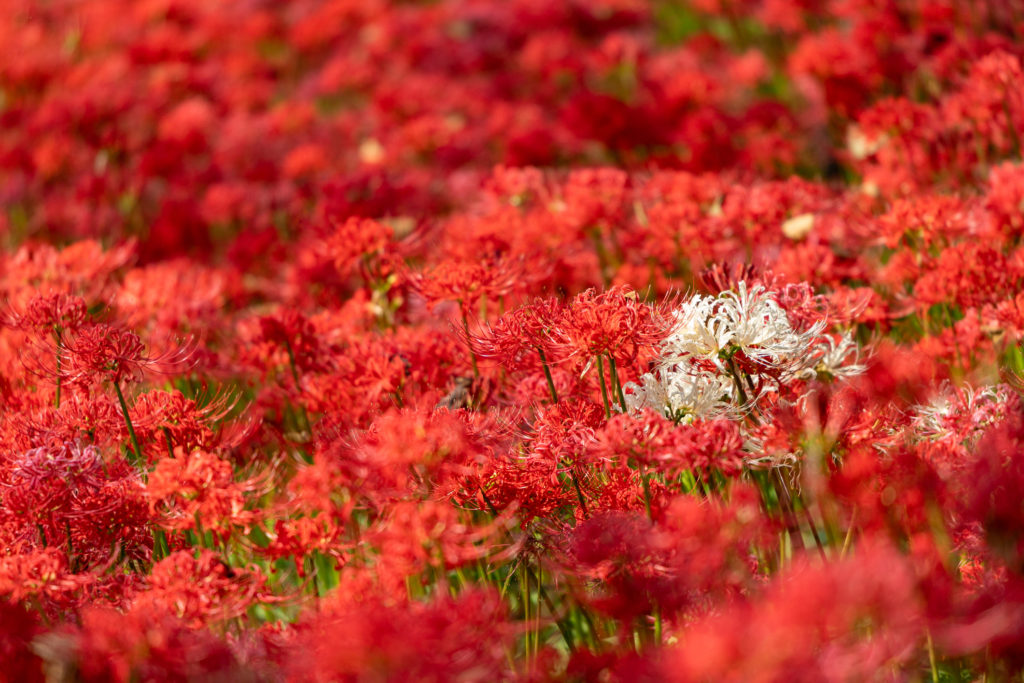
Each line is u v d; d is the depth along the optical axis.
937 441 3.61
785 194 6.32
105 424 3.78
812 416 3.27
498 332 3.53
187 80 12.56
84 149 11.04
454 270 4.03
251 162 11.03
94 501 3.47
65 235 10.04
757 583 3.04
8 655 2.89
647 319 3.41
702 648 2.19
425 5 14.34
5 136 11.09
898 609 2.16
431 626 2.39
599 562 2.92
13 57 12.38
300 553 3.47
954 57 8.57
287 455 4.87
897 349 4.78
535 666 3.01
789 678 2.14
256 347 5.35
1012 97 7.25
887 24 9.14
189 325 6.08
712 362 3.54
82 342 3.65
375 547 3.61
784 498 3.71
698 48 12.09
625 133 9.89
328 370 5.37
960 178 7.35
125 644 2.69
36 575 3.10
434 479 3.35
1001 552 2.83
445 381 4.60
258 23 13.98
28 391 4.46
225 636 3.16
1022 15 9.00
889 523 3.05
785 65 11.18
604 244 6.78
